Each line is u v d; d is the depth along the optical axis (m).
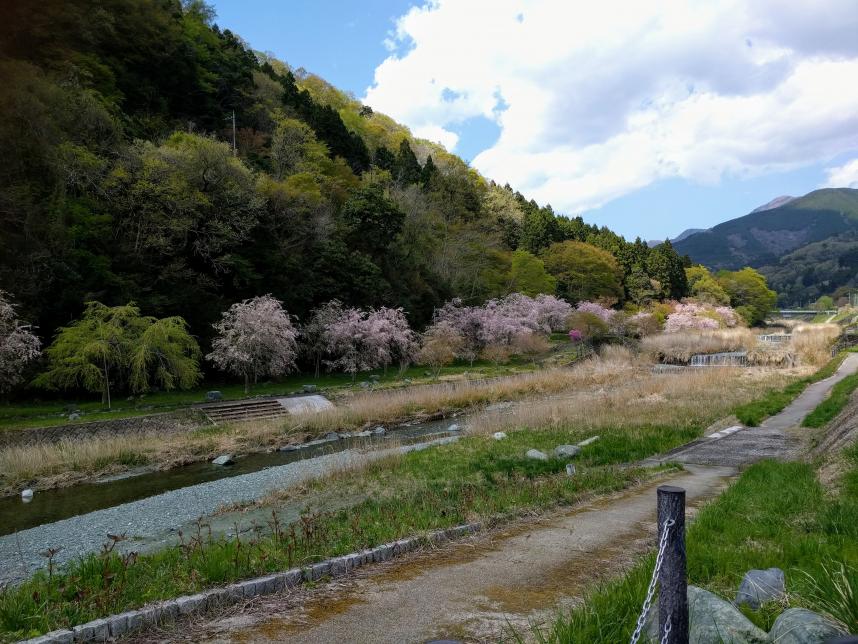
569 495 9.59
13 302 25.25
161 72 51.88
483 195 87.00
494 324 47.69
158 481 16.30
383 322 38.84
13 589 5.78
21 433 19.16
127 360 25.48
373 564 6.26
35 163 26.44
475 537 7.35
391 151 91.62
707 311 75.88
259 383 34.44
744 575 4.54
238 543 6.21
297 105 71.12
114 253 31.38
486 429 19.39
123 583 5.30
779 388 27.28
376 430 23.38
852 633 3.11
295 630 4.54
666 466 12.45
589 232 97.00
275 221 41.31
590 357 49.50
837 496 7.41
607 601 4.17
